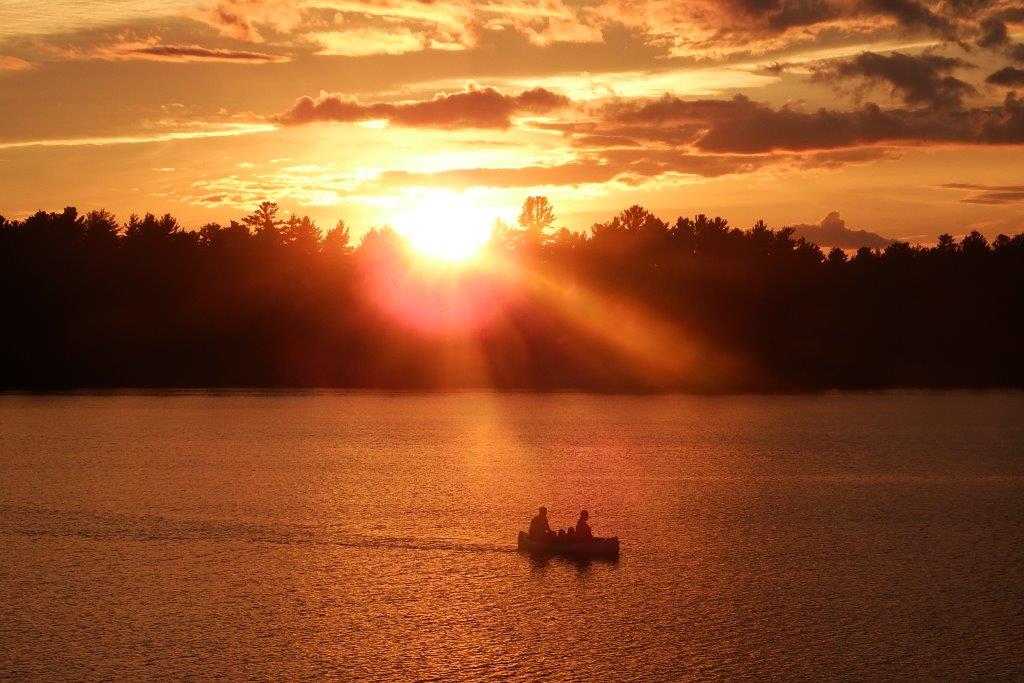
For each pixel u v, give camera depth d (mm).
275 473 90812
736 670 40531
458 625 45562
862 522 68562
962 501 77625
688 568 55375
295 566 55188
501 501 76125
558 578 53031
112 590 50406
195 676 39531
